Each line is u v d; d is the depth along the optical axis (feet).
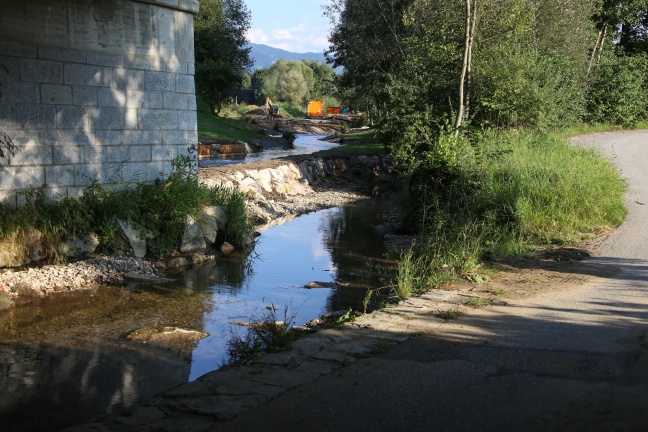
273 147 131.64
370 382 13.50
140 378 17.65
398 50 83.15
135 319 23.89
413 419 11.57
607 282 23.65
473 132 46.24
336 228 48.08
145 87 37.60
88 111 34.58
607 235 33.53
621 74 108.78
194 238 37.11
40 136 32.37
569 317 18.76
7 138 30.81
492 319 18.70
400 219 49.11
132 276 30.73
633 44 139.85
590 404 12.22
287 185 64.95
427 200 40.88
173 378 17.66
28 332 22.06
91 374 17.89
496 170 40.16
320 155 79.92
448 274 25.79
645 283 23.32
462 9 54.08
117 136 36.24
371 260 36.37
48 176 32.86
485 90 56.95
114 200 34.32
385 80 70.85
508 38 57.31
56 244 31.45
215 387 13.37
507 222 35.32
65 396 16.21
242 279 31.48
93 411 15.23
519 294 22.13
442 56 56.39
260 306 26.22
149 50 37.65
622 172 52.80
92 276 29.91
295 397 12.71
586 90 101.30
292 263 35.58
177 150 40.01
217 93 179.73
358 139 142.00
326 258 36.94
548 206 36.32
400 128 59.82
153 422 11.74
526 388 13.07
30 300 26.17
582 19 82.28
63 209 32.42
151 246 34.96
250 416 11.80
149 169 38.29
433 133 53.93
